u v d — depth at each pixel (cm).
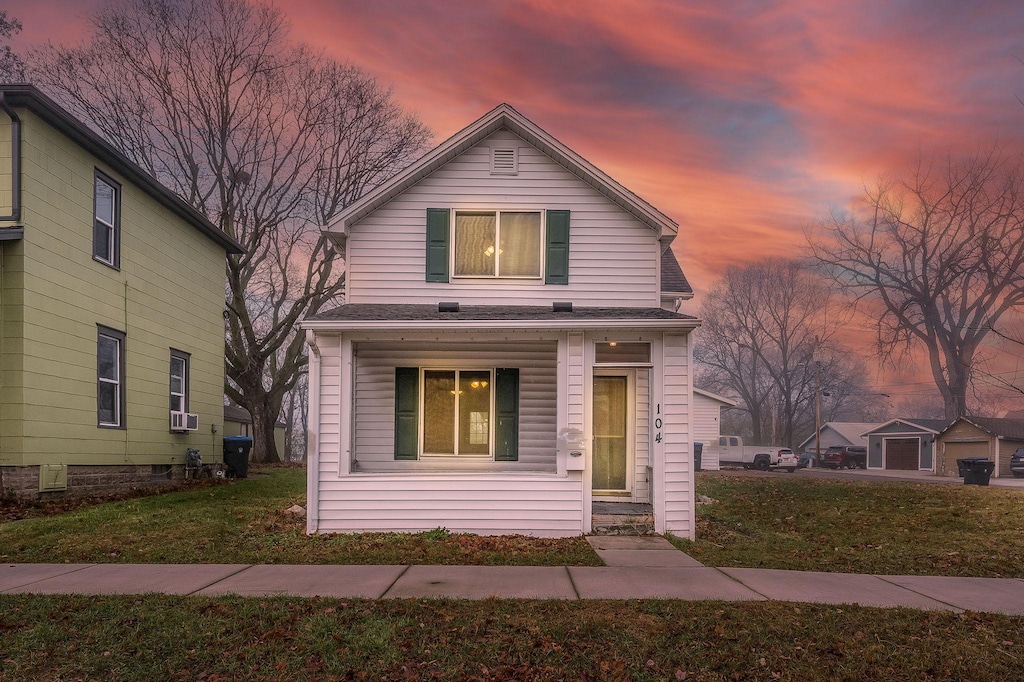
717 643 598
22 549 972
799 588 789
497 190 1424
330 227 1370
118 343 1585
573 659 565
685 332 1168
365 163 3147
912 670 554
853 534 1197
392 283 1395
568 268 1412
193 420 1902
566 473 1152
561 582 803
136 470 1647
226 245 2169
